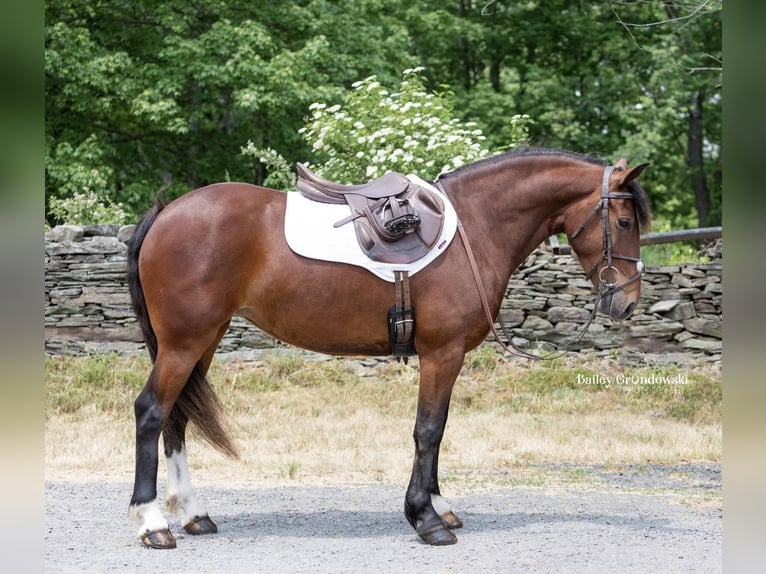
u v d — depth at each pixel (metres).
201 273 4.84
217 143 17.22
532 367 9.96
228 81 14.70
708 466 7.30
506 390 9.56
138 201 15.85
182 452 5.20
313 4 16.06
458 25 18.86
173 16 15.28
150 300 4.92
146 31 15.91
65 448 7.49
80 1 15.12
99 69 14.48
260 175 17.14
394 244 4.93
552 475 6.90
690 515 5.65
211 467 7.06
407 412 8.93
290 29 16.39
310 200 5.10
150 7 15.71
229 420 8.49
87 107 15.25
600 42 19.59
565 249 10.26
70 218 11.77
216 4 15.48
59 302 9.88
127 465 7.11
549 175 5.25
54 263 9.91
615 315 5.18
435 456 5.07
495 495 6.23
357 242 4.93
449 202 5.17
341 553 4.72
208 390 5.17
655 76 18.56
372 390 9.48
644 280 10.27
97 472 6.87
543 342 10.23
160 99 14.71
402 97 10.54
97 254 9.92
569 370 9.88
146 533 4.79
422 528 4.90
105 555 4.68
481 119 18.70
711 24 18.88
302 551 4.76
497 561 4.56
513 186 5.25
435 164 10.12
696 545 4.90
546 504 5.96
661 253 12.91
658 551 4.77
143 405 4.86
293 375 9.65
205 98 16.22
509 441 7.92
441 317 4.94
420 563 4.52
